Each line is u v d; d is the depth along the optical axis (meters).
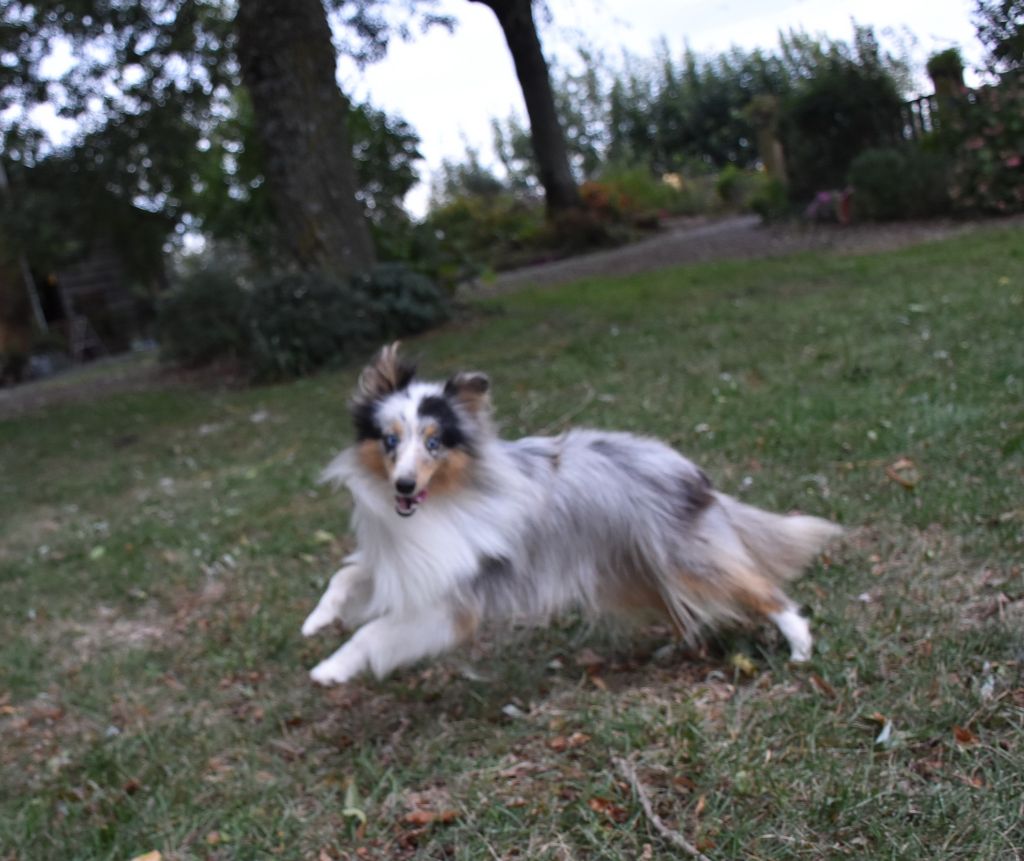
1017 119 5.31
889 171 5.92
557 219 9.12
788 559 1.62
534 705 1.57
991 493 1.93
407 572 1.47
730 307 4.33
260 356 4.96
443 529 1.47
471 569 1.47
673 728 1.40
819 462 2.29
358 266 5.38
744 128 11.75
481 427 1.52
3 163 7.30
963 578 1.68
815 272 4.82
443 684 1.69
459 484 1.49
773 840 1.18
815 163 6.82
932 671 1.44
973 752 1.26
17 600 2.42
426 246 6.00
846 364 2.99
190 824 1.41
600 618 1.74
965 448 2.17
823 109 6.62
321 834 1.35
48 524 3.11
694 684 1.55
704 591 1.53
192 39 6.14
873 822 1.17
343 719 1.65
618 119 12.64
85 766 1.62
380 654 1.47
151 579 2.40
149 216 7.98
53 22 5.92
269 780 1.49
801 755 1.32
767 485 2.21
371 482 1.51
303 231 5.28
